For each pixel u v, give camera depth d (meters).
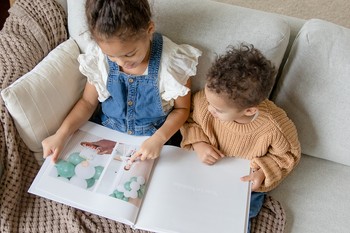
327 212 1.12
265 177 1.08
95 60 1.10
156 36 1.07
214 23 1.09
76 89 1.15
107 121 1.19
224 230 0.99
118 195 1.01
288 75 1.12
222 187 1.07
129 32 0.91
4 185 1.01
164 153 1.12
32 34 1.14
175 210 1.02
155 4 1.09
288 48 1.18
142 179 1.05
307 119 1.14
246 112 1.01
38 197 1.06
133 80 1.07
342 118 1.10
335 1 1.82
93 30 0.93
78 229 0.99
